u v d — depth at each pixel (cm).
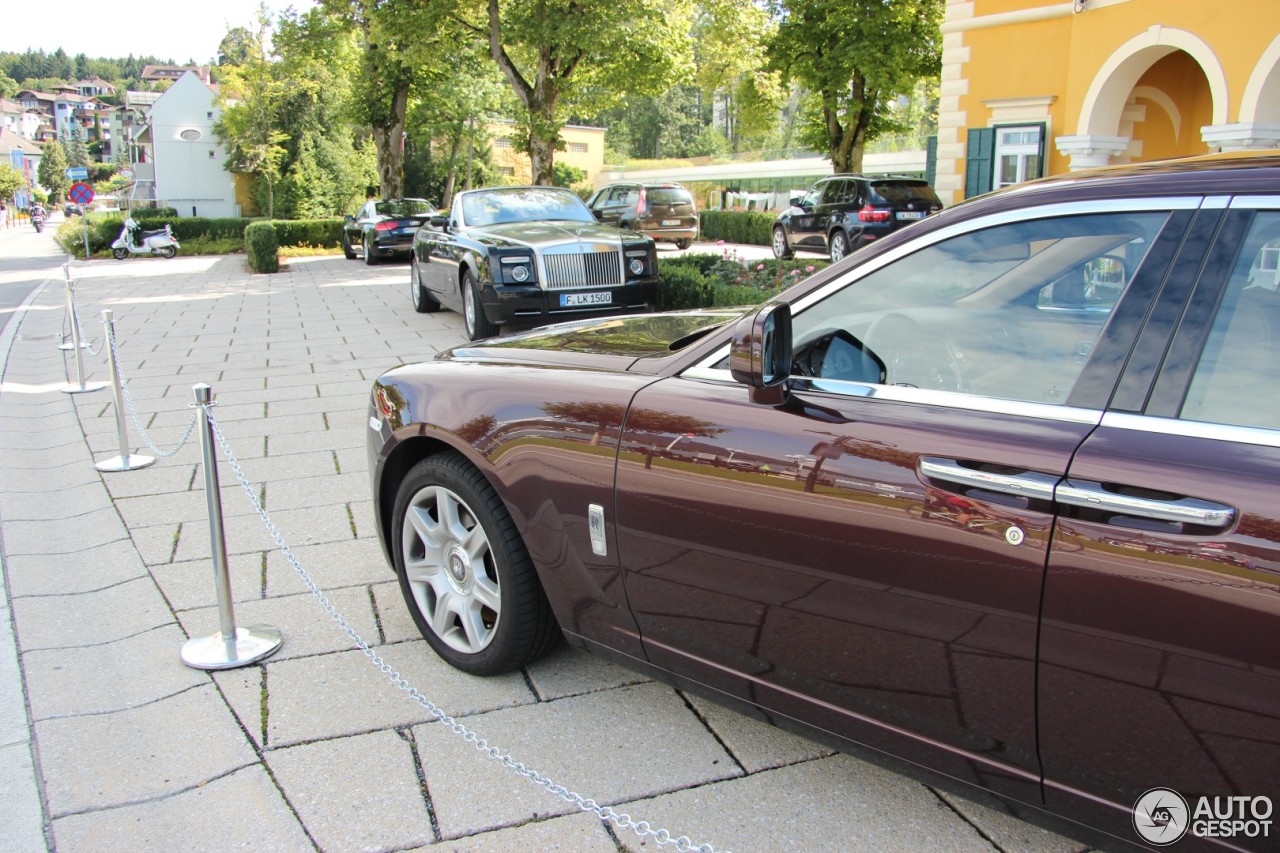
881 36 2408
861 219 1898
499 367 312
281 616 379
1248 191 174
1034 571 178
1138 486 167
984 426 193
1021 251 202
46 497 542
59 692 321
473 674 325
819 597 215
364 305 1466
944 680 197
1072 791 184
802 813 249
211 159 5466
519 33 1978
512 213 1120
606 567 264
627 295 975
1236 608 155
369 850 240
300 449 629
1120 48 1412
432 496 324
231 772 275
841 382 223
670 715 300
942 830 241
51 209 13275
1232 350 170
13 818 254
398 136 3070
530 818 251
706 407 239
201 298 1650
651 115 9981
